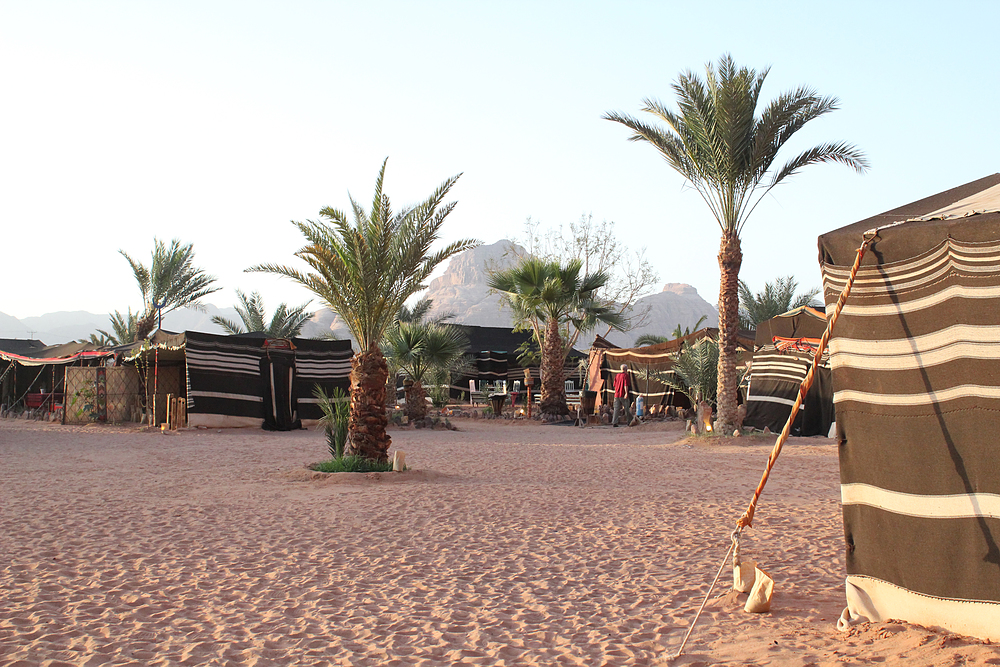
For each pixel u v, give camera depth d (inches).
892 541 170.6
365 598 213.6
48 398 1098.7
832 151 690.8
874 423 175.0
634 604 205.8
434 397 1263.5
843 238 182.4
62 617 193.5
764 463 560.4
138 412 982.4
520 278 1115.3
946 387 163.6
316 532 306.7
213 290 1603.1
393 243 532.7
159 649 171.0
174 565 250.1
